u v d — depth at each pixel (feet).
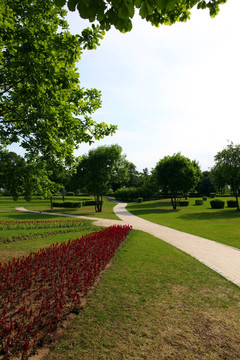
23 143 23.52
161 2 5.48
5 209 113.50
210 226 53.62
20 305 14.14
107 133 25.80
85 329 11.76
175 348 10.36
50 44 14.60
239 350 10.28
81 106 23.85
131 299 15.33
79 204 133.90
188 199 183.62
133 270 21.22
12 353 9.85
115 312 13.56
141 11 6.13
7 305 14.11
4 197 207.72
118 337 11.15
